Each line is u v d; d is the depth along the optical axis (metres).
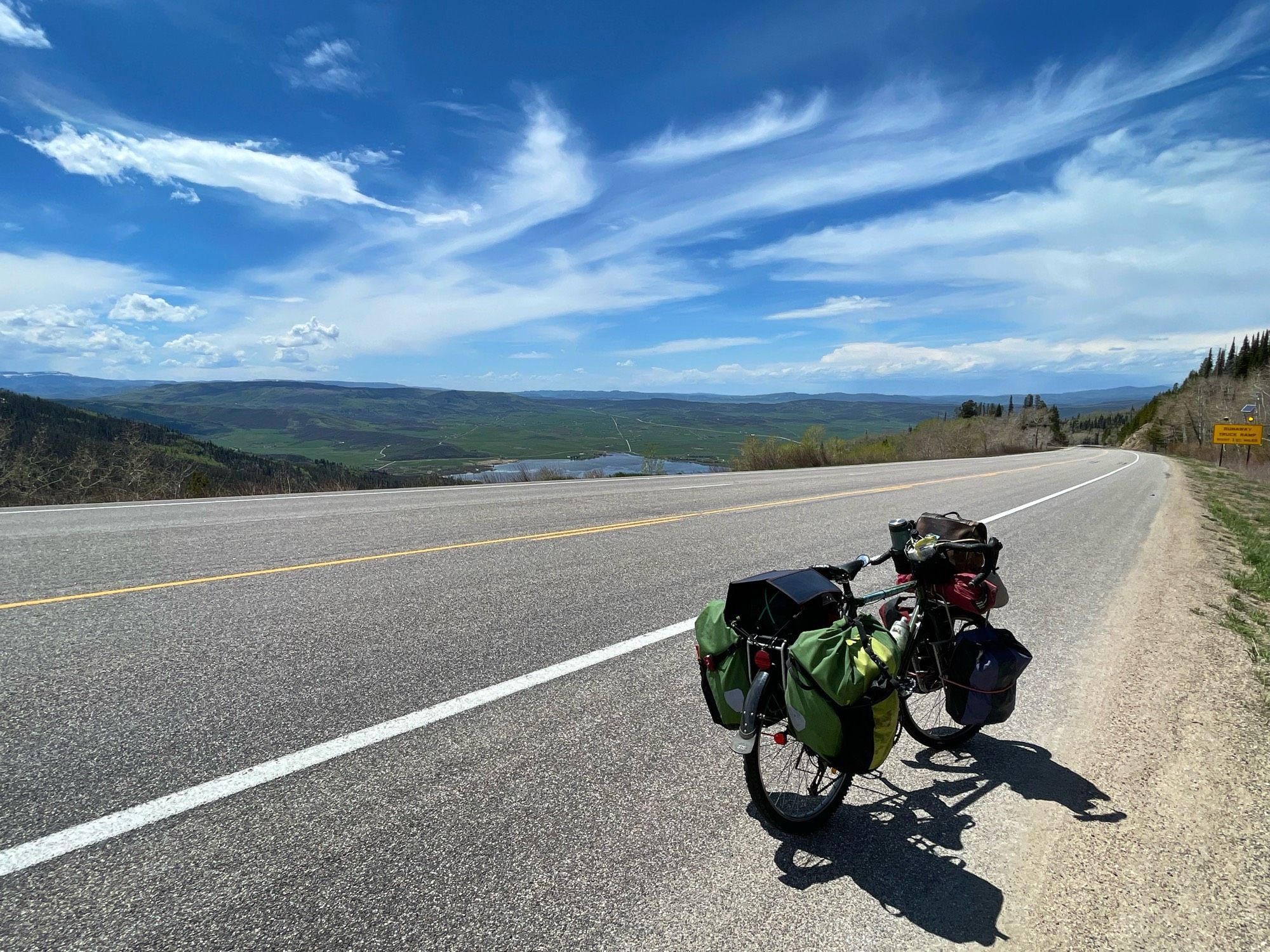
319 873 2.25
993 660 3.14
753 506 12.31
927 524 3.54
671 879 2.33
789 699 2.42
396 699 3.57
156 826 2.44
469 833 2.51
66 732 3.07
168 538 7.60
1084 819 2.82
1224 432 43.88
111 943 1.91
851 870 2.45
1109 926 2.18
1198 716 3.85
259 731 3.16
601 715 3.54
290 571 6.12
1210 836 2.69
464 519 9.63
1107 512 13.66
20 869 2.18
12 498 12.76
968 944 2.09
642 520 10.03
